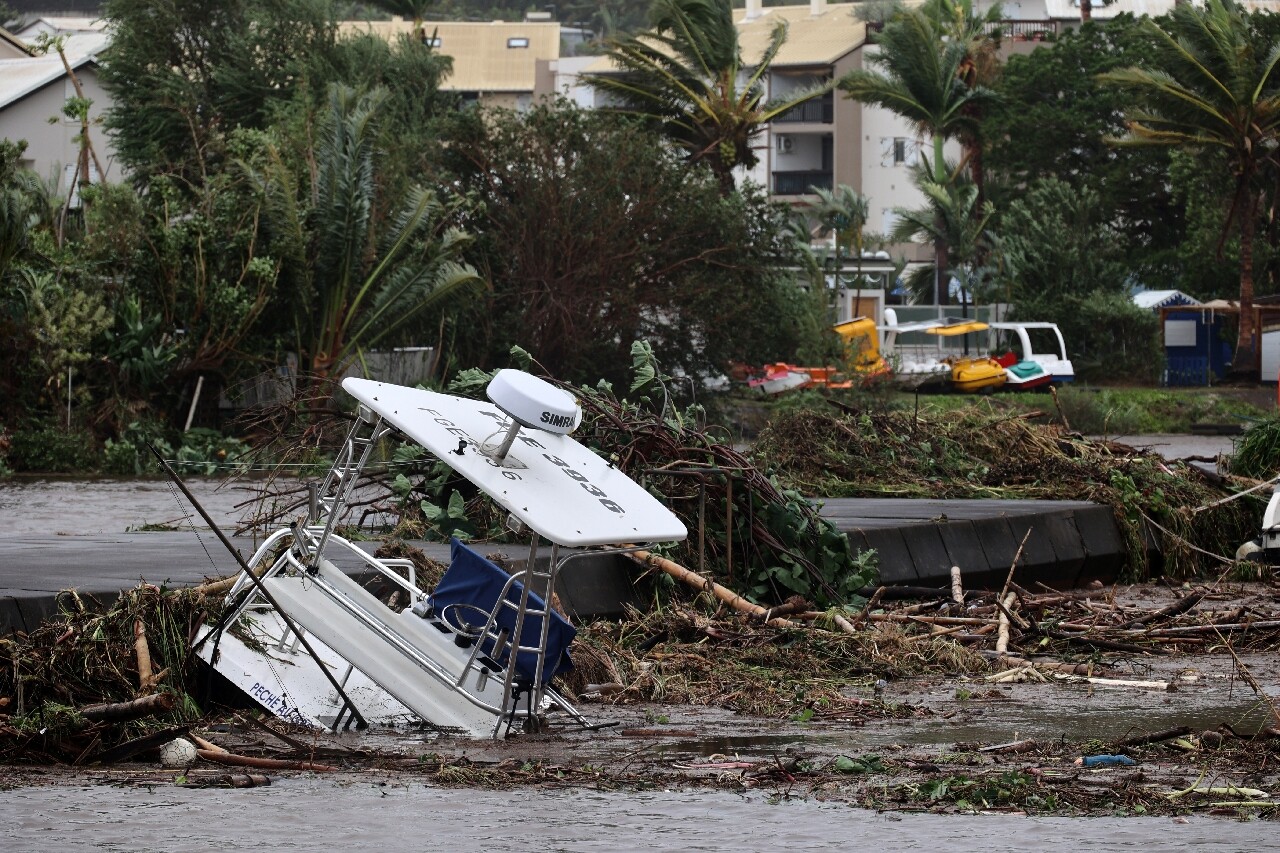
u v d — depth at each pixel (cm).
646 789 1145
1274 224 13150
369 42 10825
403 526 2458
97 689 1416
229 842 957
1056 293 12538
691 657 1831
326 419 2691
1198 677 1834
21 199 6488
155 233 6731
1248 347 12081
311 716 1398
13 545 2364
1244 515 3412
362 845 953
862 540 2527
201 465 6262
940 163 13575
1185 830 1011
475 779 1171
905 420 3809
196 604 1504
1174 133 11606
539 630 1397
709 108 11050
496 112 8531
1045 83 14250
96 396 6775
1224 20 11362
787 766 1234
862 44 16838
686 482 2270
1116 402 9775
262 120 10338
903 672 1852
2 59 13900
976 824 1028
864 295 12681
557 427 1249
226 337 6812
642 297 8325
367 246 7100
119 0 10594
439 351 7494
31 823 1009
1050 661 1928
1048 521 2984
